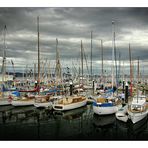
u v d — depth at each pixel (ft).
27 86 171.63
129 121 70.59
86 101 104.12
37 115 87.56
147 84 198.08
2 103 100.68
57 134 61.82
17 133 62.44
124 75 155.12
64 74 181.06
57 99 100.27
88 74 156.04
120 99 95.86
